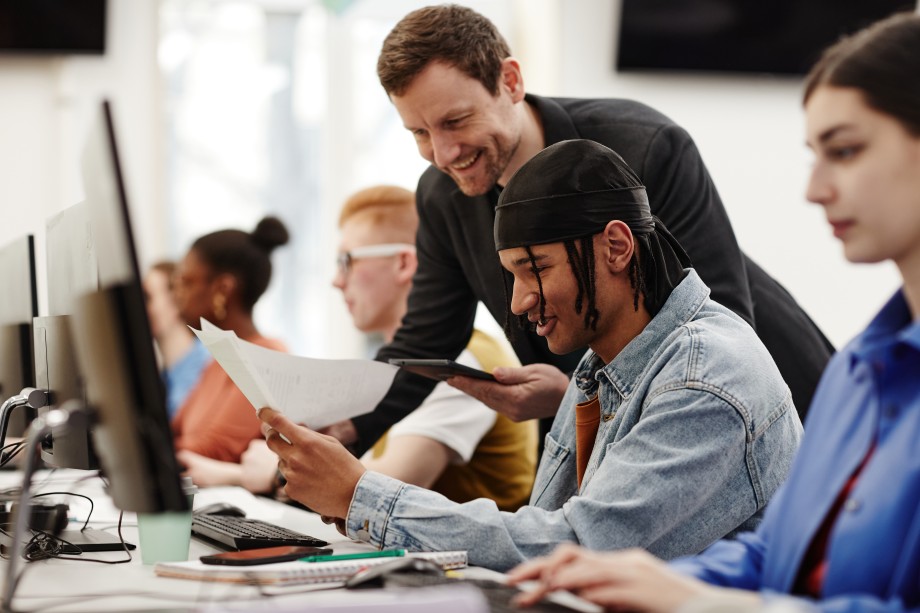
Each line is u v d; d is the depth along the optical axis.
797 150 4.55
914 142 0.92
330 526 1.88
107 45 4.18
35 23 4.05
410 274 2.64
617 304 1.46
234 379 1.52
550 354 2.11
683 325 1.45
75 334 1.35
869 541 0.93
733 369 1.38
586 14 4.42
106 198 1.15
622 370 1.46
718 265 1.87
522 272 1.45
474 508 1.41
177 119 4.48
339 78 4.61
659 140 1.91
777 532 1.09
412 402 2.15
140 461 1.16
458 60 1.83
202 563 1.38
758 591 1.15
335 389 1.65
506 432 2.30
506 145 1.91
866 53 0.94
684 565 1.14
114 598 1.21
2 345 1.96
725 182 4.51
